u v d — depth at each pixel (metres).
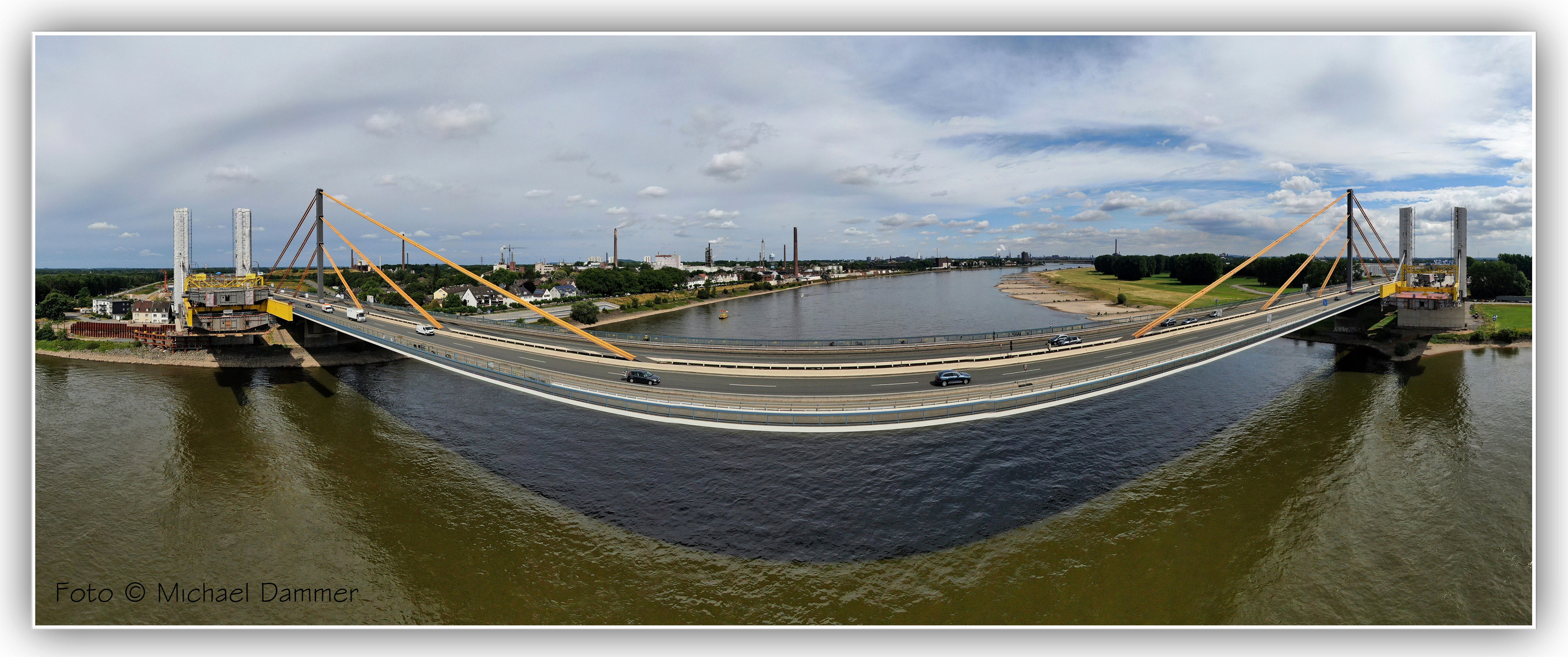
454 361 60.50
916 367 66.12
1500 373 92.75
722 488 52.41
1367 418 71.44
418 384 88.56
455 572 42.06
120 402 78.62
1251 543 44.81
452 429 68.25
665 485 53.16
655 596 39.31
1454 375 91.56
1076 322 153.88
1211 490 52.78
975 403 46.41
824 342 83.19
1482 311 137.12
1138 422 68.69
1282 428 67.81
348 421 71.19
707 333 137.12
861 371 64.19
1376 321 120.88
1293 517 48.44
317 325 106.31
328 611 38.25
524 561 43.12
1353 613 38.00
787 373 63.28
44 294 152.00
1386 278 155.12
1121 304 193.88
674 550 44.00
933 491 51.50
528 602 39.00
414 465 58.69
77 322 111.31
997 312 182.12
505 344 82.12
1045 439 62.97
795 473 54.81
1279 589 39.97
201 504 51.12
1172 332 87.94
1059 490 52.09
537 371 61.75
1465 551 44.16
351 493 53.03
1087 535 45.56
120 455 61.06
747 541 44.75
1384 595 39.69
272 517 49.09
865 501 49.91
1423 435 66.00
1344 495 52.09
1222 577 41.06
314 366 99.12
